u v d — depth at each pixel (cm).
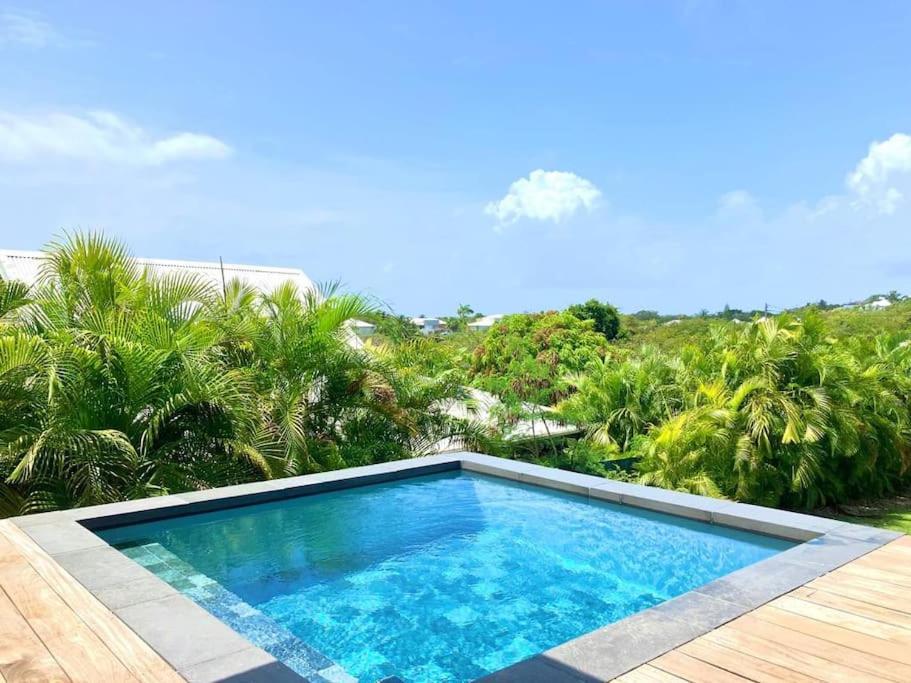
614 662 281
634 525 598
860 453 1130
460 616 436
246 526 626
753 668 274
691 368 1263
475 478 786
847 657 283
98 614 342
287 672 279
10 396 703
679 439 1030
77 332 752
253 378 887
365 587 486
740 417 1049
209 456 830
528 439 1322
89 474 686
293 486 686
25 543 470
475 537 591
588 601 456
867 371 1235
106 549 454
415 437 1032
